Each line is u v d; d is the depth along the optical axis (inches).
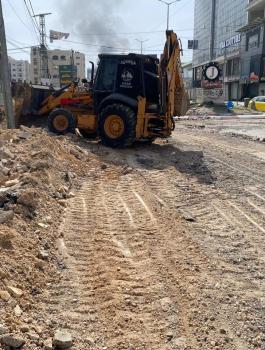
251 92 2800.2
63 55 4025.6
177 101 543.8
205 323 154.1
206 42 4178.2
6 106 560.1
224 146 580.1
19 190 268.5
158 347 140.5
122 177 380.8
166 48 496.1
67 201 296.7
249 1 3009.4
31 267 184.2
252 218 272.5
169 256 209.6
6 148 367.6
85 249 216.2
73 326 149.9
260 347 142.3
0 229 202.7
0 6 536.7
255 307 165.9
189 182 364.5
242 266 202.4
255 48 2630.4
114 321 154.3
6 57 551.5
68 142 478.3
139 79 514.0
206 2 4158.5
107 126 515.2
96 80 533.6
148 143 583.2
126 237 234.2
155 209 285.3
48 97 662.5
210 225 258.2
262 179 377.1
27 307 156.8
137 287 178.5
